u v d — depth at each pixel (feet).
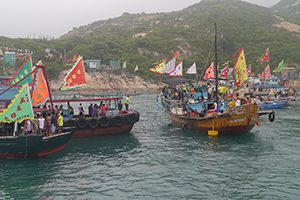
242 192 39.65
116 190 40.96
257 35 615.98
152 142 71.77
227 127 74.90
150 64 483.92
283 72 426.10
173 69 119.24
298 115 123.03
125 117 80.84
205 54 486.38
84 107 163.63
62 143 61.98
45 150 58.90
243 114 71.15
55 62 381.81
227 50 527.81
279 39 579.89
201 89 96.63
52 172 49.08
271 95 174.91
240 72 86.38
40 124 60.70
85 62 418.92
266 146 65.16
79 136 77.97
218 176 45.83
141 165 52.47
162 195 39.04
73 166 52.39
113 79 417.08
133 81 430.61
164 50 568.82
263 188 40.88
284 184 42.19
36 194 39.86
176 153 60.29
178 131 86.84
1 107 69.92
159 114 134.92
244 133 76.64
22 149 55.67
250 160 54.08
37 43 482.28
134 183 43.55
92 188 41.81
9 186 42.80
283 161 53.21
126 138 77.25
